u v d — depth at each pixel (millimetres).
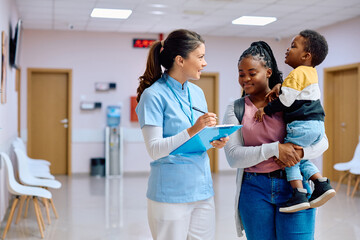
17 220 5391
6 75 5754
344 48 8312
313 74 2119
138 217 5766
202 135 1961
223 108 10422
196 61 2141
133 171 10070
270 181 2133
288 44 10328
